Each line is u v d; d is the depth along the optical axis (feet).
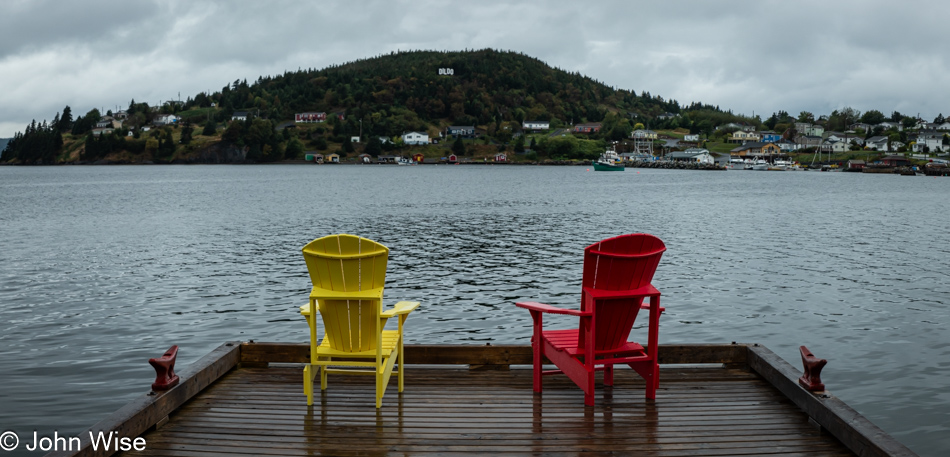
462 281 52.29
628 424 17.49
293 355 22.68
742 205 142.10
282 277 53.78
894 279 53.16
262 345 22.63
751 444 16.21
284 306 43.52
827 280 52.70
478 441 16.43
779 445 16.15
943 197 171.32
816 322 39.52
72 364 31.01
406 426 17.37
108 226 95.35
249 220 103.91
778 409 18.57
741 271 56.90
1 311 41.65
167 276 54.13
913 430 24.21
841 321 39.70
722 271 56.85
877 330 37.65
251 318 40.32
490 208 129.90
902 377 29.73
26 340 34.99
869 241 78.48
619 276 18.20
